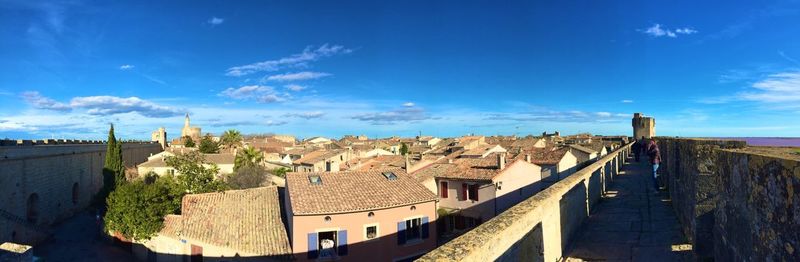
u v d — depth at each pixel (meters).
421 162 50.88
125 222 34.78
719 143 10.97
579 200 17.00
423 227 32.53
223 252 28.80
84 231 46.41
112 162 55.06
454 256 6.43
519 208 10.05
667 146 23.53
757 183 6.77
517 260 8.88
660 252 12.87
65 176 54.31
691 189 12.60
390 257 30.66
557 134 123.50
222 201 35.62
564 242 13.80
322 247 28.92
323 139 163.75
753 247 6.99
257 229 31.09
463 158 53.38
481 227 8.27
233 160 77.50
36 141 49.03
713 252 10.99
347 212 29.09
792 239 5.39
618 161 38.91
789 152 7.56
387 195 31.98
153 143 112.38
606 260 12.61
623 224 16.70
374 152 84.19
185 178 49.38
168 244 32.47
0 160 39.09
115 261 35.00
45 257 35.53
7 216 35.19
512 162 40.72
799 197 5.18
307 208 28.47
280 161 93.50
